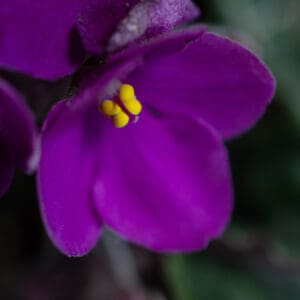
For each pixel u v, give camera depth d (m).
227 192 0.10
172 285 0.13
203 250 0.13
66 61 0.09
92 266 0.13
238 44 0.09
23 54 0.08
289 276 0.13
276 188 0.13
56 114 0.08
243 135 0.13
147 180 0.10
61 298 0.13
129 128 0.10
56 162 0.09
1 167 0.09
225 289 0.13
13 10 0.08
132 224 0.10
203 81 0.10
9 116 0.08
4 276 0.13
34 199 0.13
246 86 0.10
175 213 0.10
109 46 0.08
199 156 0.10
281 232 0.13
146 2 0.08
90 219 0.10
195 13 0.09
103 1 0.08
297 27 0.14
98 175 0.10
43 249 0.13
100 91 0.09
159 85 0.10
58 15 0.08
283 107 0.13
